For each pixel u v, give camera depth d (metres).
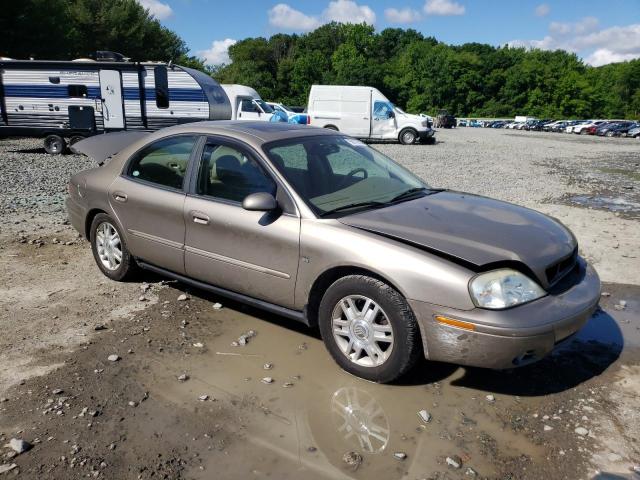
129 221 4.74
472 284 3.04
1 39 34.16
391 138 25.38
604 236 7.23
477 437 2.92
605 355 3.86
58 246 6.32
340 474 2.62
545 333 3.02
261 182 3.90
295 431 2.95
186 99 17.02
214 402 3.22
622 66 110.62
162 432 2.94
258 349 3.89
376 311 3.34
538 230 3.58
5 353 3.78
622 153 23.53
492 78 95.12
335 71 92.88
